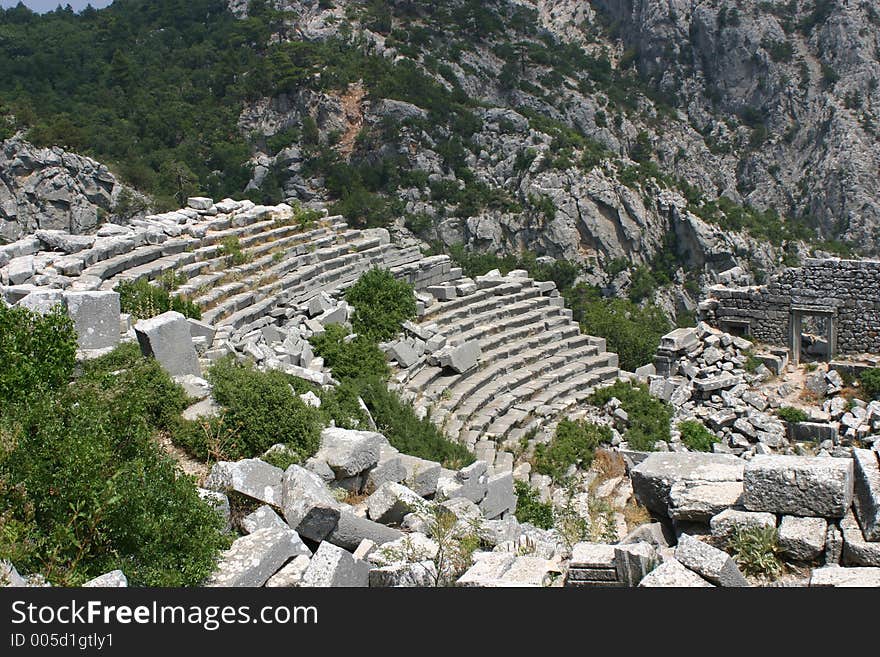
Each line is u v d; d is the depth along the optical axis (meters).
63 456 11.16
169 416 14.67
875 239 114.81
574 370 28.33
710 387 28.67
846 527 11.05
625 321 48.41
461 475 16.28
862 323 30.52
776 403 28.58
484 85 124.56
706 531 12.05
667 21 148.25
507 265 88.00
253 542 11.44
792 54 137.62
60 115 83.19
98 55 107.31
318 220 31.64
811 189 122.00
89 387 14.10
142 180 78.81
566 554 12.29
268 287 25.05
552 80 130.62
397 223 90.88
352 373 22.81
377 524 13.08
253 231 28.55
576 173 97.81
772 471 11.41
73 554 10.67
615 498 21.50
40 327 14.61
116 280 21.36
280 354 21.70
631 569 10.65
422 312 27.70
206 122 96.38
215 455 14.12
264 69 102.38
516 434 23.83
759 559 10.90
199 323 18.77
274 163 92.88
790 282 31.20
